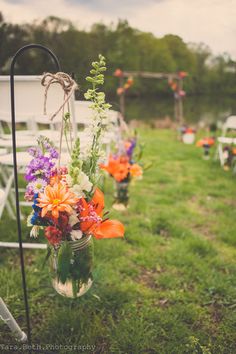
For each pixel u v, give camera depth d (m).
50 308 2.00
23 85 1.93
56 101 1.92
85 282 1.58
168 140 8.82
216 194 4.18
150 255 2.61
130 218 3.29
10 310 1.95
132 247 2.74
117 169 3.19
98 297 2.01
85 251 1.52
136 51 27.50
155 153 6.72
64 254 1.43
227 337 1.83
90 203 1.45
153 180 4.68
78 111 2.57
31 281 2.19
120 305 2.04
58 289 1.60
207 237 3.04
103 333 1.83
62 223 1.35
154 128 12.37
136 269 2.41
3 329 1.82
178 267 2.48
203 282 2.29
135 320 1.91
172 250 2.68
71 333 1.81
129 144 3.49
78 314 1.92
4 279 2.19
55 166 1.46
